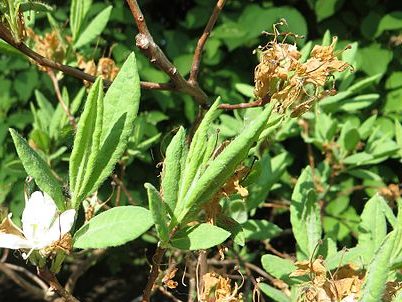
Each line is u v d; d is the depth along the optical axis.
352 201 1.11
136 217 0.32
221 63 1.29
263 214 1.07
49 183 0.34
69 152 0.80
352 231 1.00
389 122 1.16
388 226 0.52
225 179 0.33
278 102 0.40
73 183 0.34
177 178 0.34
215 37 1.23
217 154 0.36
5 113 1.27
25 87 1.25
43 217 0.33
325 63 0.40
